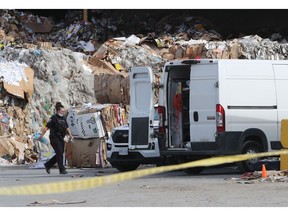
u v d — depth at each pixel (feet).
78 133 147.95
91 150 146.20
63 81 196.03
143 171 60.49
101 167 146.41
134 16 277.44
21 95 181.16
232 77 120.47
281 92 123.75
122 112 152.46
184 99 125.59
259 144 121.60
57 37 257.96
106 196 91.30
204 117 120.57
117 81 176.04
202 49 215.51
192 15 279.28
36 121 183.73
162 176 120.88
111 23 271.69
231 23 279.08
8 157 167.73
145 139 128.67
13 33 250.37
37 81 190.90
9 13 263.49
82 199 88.63
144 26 271.69
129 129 130.00
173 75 126.00
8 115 177.99
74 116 147.95
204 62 120.98
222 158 65.00
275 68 123.95
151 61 216.13
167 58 217.56
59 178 121.49
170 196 89.86
